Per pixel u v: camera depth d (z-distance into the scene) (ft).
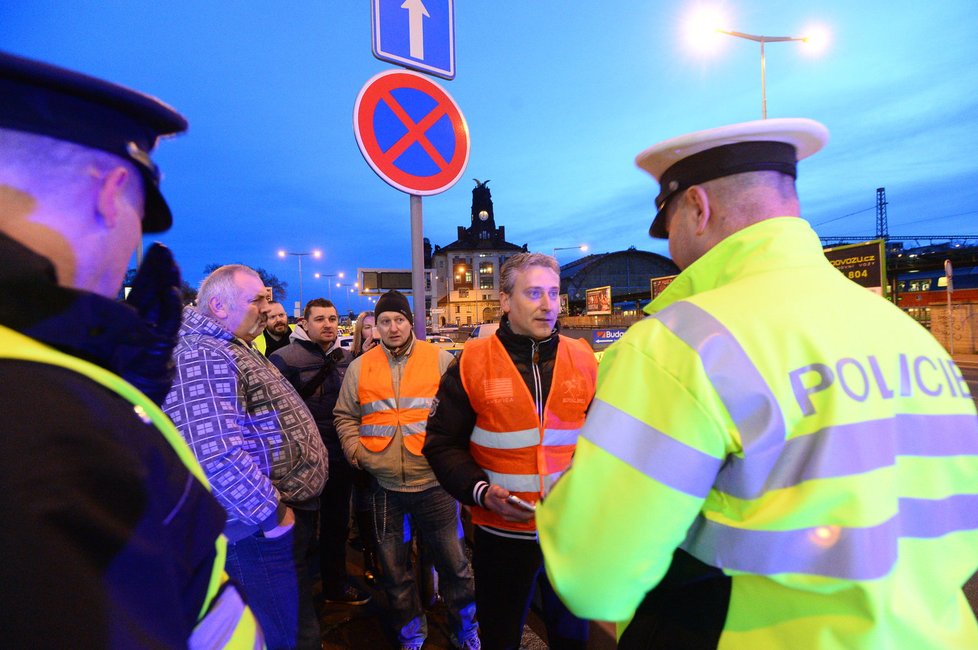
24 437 1.22
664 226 3.48
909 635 2.07
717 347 2.22
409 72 7.70
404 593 8.02
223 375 5.46
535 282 6.17
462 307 245.65
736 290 2.50
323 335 10.58
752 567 2.15
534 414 6.12
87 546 1.24
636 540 2.22
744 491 2.17
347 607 9.61
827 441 2.08
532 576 6.10
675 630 2.54
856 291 2.61
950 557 2.26
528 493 6.02
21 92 1.52
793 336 2.24
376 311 8.50
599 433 2.37
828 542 2.04
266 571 5.65
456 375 6.55
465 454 6.36
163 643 1.36
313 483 6.31
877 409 2.18
